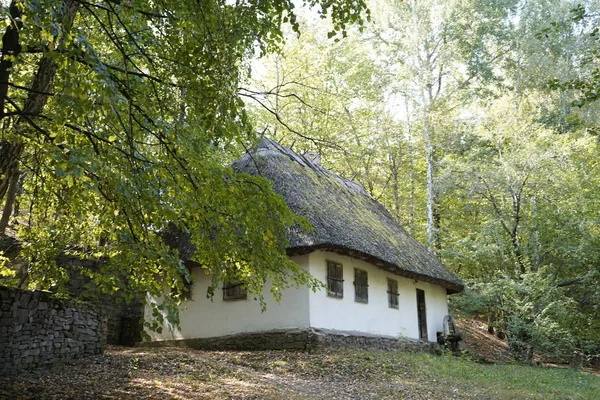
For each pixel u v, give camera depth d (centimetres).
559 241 2245
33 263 934
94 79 515
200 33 626
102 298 1523
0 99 616
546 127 2719
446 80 2942
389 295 1759
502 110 2483
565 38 2811
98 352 1070
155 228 601
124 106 555
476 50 2841
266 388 926
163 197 566
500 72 3106
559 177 2247
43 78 686
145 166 551
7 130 689
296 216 690
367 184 2983
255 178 664
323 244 1323
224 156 1123
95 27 760
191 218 660
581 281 2177
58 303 959
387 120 2680
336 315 1467
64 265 1265
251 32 677
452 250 2378
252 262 679
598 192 2347
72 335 993
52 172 641
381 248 1616
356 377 1136
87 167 460
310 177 1753
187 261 1467
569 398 1163
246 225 649
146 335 518
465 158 2536
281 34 694
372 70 2586
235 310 1477
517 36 2941
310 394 930
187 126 620
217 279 667
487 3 2744
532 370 1695
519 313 2014
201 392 838
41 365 891
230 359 1194
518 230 2375
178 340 1529
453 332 2009
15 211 1239
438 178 2452
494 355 2175
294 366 1166
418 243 2183
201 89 634
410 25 2541
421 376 1230
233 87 638
